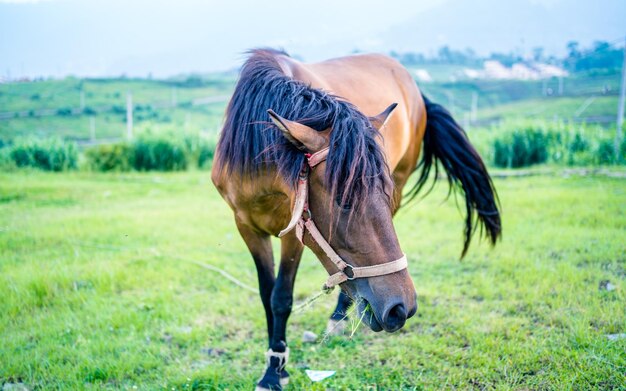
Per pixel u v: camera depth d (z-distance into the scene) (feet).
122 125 78.18
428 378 8.65
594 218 17.22
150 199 26.45
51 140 43.73
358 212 5.95
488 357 9.09
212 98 115.55
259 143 7.37
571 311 10.57
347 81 10.29
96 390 8.79
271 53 9.42
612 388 7.82
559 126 38.09
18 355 9.95
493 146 38.63
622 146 32.22
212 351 10.16
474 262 14.28
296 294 12.94
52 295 13.09
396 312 6.06
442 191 26.40
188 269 14.85
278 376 8.78
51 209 23.70
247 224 8.84
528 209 19.44
